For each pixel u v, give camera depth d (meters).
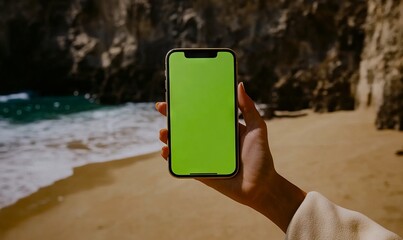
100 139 2.70
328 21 3.42
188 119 0.34
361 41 3.22
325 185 1.37
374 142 1.90
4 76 5.62
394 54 2.30
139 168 1.88
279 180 0.28
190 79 0.34
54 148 2.43
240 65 3.98
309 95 3.52
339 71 3.26
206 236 1.06
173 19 4.39
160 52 4.50
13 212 1.36
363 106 2.96
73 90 5.61
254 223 1.12
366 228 0.25
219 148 0.32
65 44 5.43
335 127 2.36
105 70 4.82
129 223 1.21
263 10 3.85
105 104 4.73
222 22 4.09
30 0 5.52
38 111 4.32
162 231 1.12
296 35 3.65
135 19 4.55
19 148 2.45
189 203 1.32
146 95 4.61
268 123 2.82
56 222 1.26
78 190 1.58
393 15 2.35
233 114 0.34
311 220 0.26
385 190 1.28
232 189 0.29
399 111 2.13
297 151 1.87
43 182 1.71
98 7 4.99
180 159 0.33
